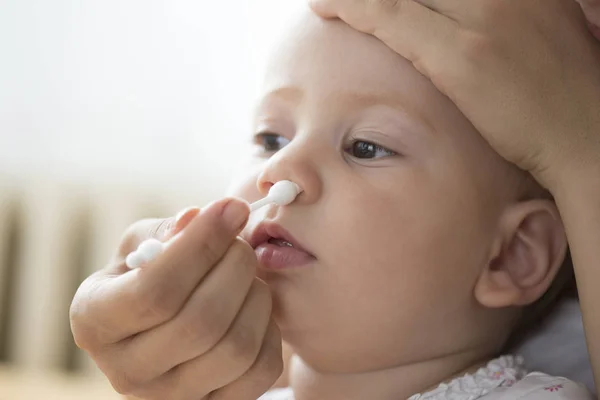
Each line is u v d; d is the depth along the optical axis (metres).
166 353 0.47
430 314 0.53
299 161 0.50
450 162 0.52
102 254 1.10
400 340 0.53
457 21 0.51
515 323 0.57
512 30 0.51
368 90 0.52
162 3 1.12
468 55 0.50
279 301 0.51
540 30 0.51
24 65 1.13
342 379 0.54
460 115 0.53
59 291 1.12
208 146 1.11
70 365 1.12
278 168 0.50
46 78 1.13
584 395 0.53
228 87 1.11
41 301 1.12
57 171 1.12
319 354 0.53
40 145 1.12
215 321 0.47
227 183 1.10
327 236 0.50
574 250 0.51
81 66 1.13
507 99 0.50
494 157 0.53
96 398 0.96
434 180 0.52
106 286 0.48
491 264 0.54
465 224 0.53
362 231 0.50
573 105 0.51
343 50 0.52
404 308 0.52
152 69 1.12
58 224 1.12
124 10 1.13
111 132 1.12
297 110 0.52
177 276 0.47
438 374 0.54
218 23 1.12
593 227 0.51
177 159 1.11
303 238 0.50
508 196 0.54
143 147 1.12
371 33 0.52
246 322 0.48
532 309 0.59
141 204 1.10
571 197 0.51
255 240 0.51
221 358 0.47
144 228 0.53
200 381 0.48
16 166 1.12
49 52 1.13
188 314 0.47
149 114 1.12
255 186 0.53
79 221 1.11
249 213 0.49
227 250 0.48
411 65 0.52
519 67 0.51
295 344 0.53
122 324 0.47
